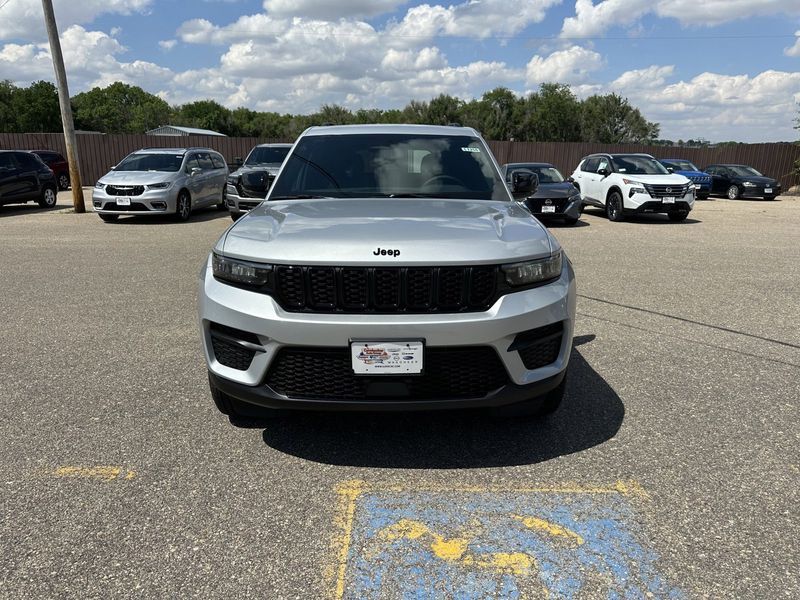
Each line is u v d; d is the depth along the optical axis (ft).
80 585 7.09
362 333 8.88
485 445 10.54
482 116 217.36
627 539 7.91
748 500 8.81
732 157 100.99
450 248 9.18
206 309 9.92
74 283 23.44
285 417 11.62
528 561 7.50
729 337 16.75
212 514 8.50
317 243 9.29
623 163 50.60
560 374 10.02
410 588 7.04
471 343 9.03
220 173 52.75
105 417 11.57
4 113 252.21
